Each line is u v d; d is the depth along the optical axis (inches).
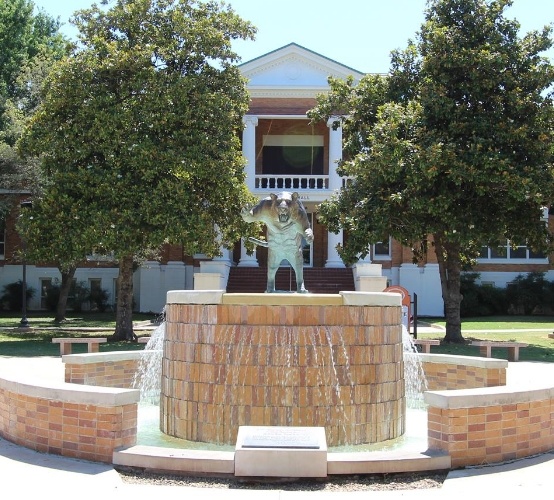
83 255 901.8
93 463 283.1
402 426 363.9
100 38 893.2
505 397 293.0
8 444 317.7
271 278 404.5
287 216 397.7
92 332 1085.8
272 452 259.4
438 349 839.1
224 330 337.4
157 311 1518.2
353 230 879.1
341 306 338.6
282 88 1397.6
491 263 1600.6
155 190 866.1
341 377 336.8
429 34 882.1
